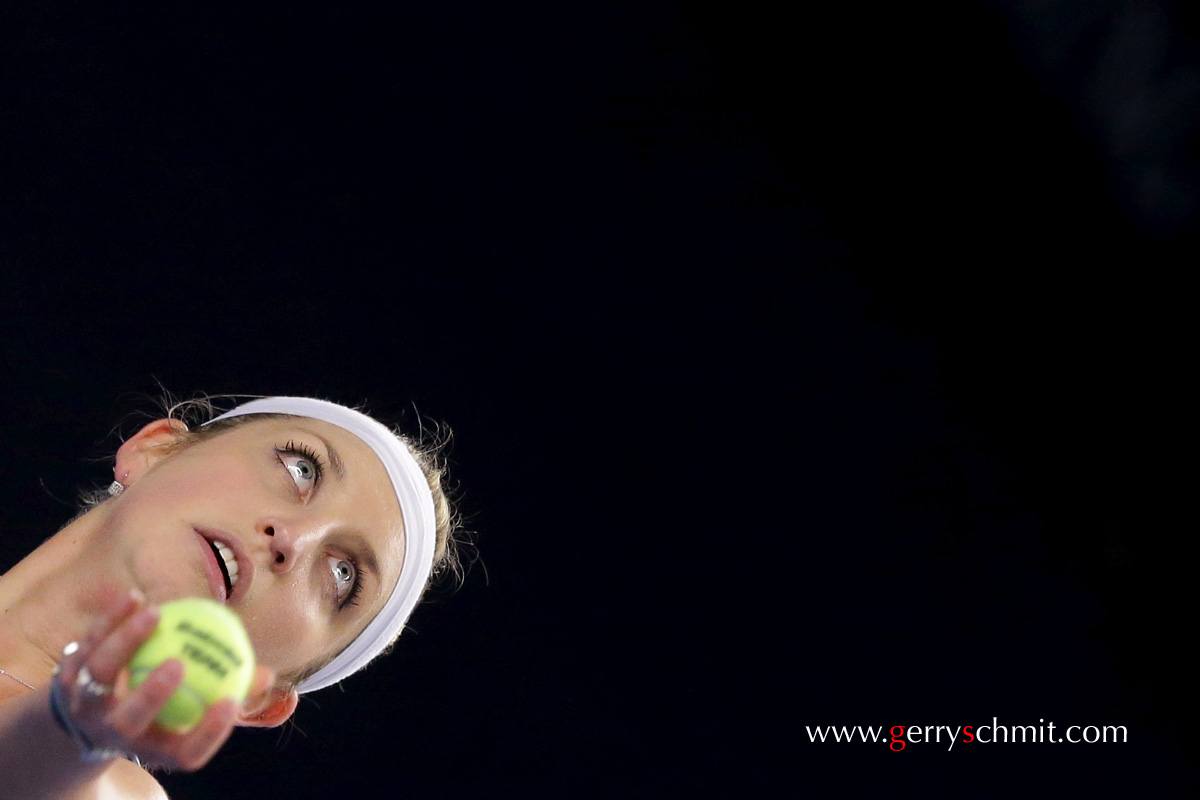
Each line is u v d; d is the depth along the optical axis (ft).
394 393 73.00
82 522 43.86
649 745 70.03
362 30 76.74
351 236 74.59
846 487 75.51
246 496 44.04
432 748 68.44
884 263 78.69
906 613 73.41
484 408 74.02
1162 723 71.20
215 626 27.96
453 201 76.38
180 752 26.17
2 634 41.34
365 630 48.37
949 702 71.92
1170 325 74.79
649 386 76.07
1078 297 76.84
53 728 26.89
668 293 77.51
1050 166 77.30
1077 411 76.13
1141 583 73.56
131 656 24.82
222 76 74.38
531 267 76.59
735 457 75.51
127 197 71.56
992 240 78.02
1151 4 73.05
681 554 73.72
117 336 69.41
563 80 78.33
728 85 79.20
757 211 78.95
